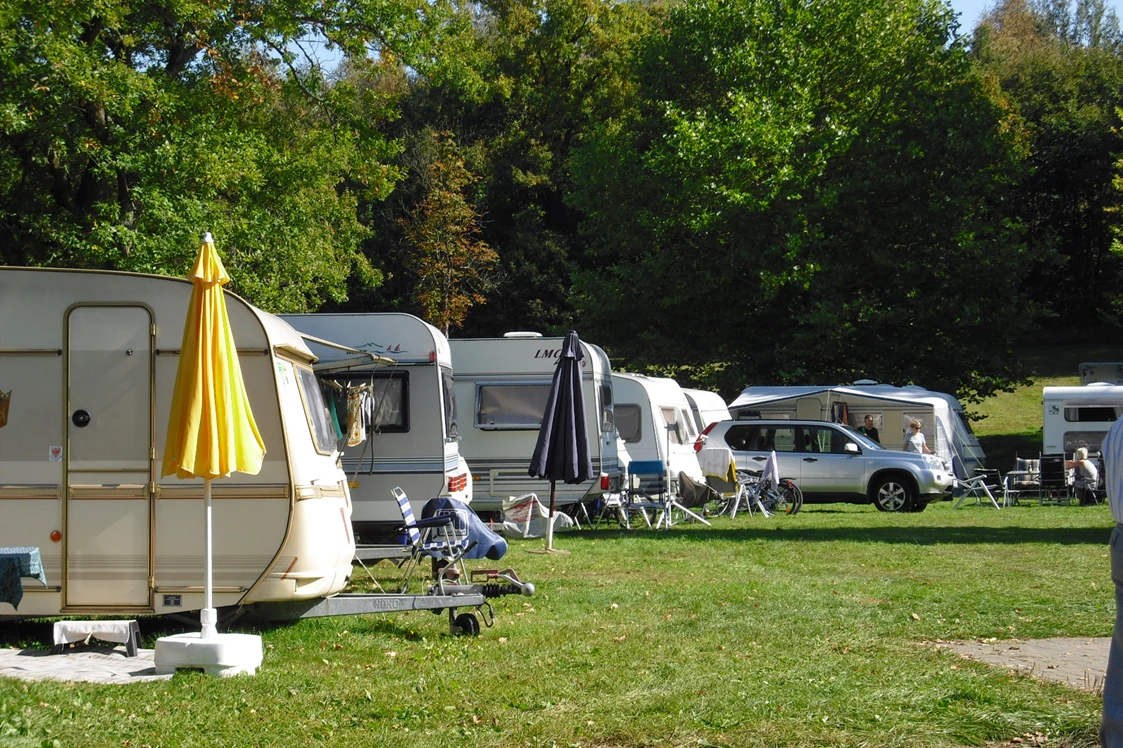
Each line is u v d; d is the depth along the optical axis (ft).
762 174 103.40
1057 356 168.25
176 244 58.95
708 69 110.73
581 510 61.36
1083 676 20.44
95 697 19.53
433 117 171.94
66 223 62.18
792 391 87.40
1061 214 180.86
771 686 19.84
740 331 112.68
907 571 37.42
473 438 57.77
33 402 25.70
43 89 55.57
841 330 98.48
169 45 66.23
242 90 65.57
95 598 25.40
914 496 70.28
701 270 109.40
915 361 107.04
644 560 41.39
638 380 69.31
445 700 19.40
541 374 57.82
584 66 171.32
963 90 108.78
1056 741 16.19
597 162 113.70
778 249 101.45
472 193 163.53
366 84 94.38
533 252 163.63
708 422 90.17
